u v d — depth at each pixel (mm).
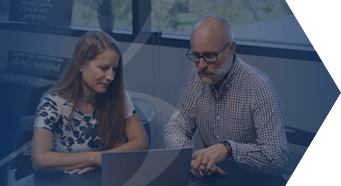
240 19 2031
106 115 1629
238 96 1754
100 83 1646
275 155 1665
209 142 1878
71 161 1502
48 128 1554
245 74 1757
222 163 1612
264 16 2037
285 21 1973
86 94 1619
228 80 1772
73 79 1642
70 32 1855
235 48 1815
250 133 1774
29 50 1791
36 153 1535
